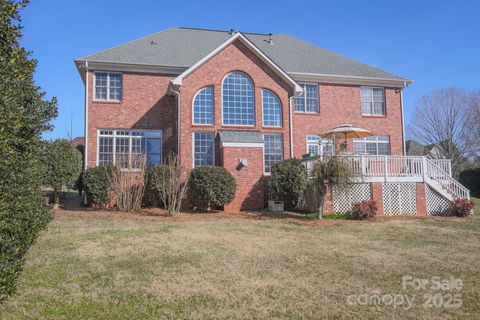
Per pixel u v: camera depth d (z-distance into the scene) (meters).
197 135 19.03
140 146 20.58
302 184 15.95
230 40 19.67
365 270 7.99
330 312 5.81
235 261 8.55
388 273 7.80
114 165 17.53
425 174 17.91
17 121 4.39
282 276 7.52
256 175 18.00
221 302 6.16
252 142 18.14
